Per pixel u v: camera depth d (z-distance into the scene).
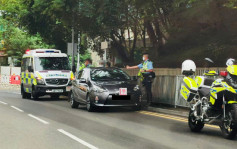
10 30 46.28
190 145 8.35
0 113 14.38
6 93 27.19
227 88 8.76
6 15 30.34
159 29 23.59
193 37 21.25
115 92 14.78
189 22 21.12
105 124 11.55
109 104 14.80
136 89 15.18
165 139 9.08
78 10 19.94
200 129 10.20
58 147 8.05
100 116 13.66
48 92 21.30
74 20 21.45
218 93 9.05
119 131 10.22
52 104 18.66
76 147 8.05
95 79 15.66
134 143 8.52
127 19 20.89
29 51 23.55
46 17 26.12
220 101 9.16
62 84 21.56
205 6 19.95
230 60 9.09
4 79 37.88
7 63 51.28
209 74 9.40
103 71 16.12
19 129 10.50
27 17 26.77
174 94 15.89
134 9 20.22
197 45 20.89
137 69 23.00
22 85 23.34
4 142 8.62
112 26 20.88
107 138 9.13
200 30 21.05
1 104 18.25
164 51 22.86
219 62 19.08
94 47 27.33
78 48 27.25
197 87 9.93
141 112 15.05
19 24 28.14
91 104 15.00
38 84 21.23
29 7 26.31
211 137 9.40
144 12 20.61
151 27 23.66
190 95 10.07
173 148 8.02
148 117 13.43
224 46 19.52
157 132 10.12
